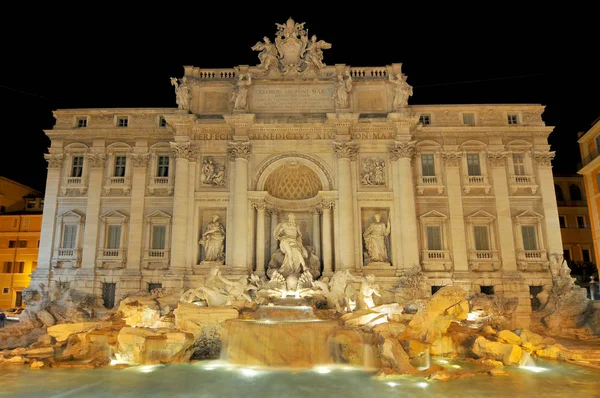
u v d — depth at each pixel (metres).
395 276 36.00
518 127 39.62
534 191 38.78
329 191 37.09
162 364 23.28
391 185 37.81
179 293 33.72
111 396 17.28
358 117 37.28
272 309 28.22
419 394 17.42
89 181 39.75
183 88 38.81
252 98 39.16
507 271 37.22
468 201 38.91
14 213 54.06
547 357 24.53
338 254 36.09
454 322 28.47
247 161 37.66
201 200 37.72
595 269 49.75
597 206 44.47
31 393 17.66
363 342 23.08
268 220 39.22
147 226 38.59
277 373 21.33
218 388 18.47
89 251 38.25
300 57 39.97
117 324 27.28
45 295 36.56
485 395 17.27
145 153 39.88
